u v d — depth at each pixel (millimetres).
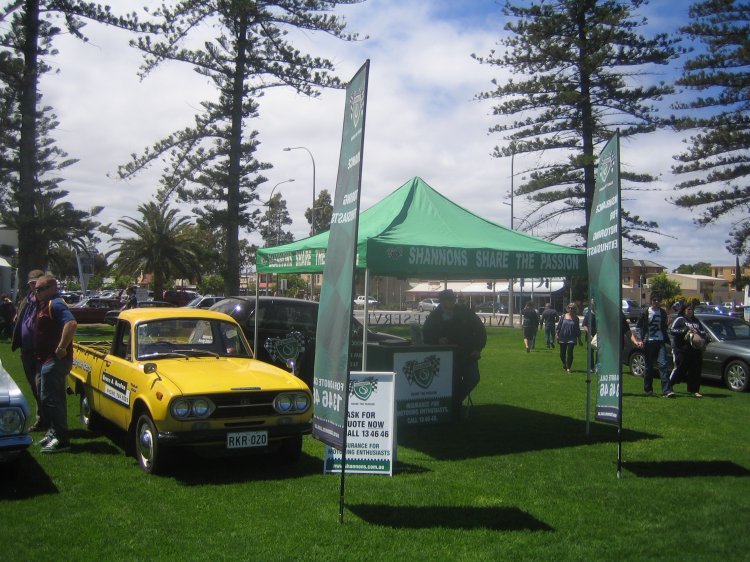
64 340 7148
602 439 8422
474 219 9609
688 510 5668
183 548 4711
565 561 4598
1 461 5879
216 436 6332
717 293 95188
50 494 5844
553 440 8344
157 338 7520
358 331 10242
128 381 7094
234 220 23781
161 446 6332
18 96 21391
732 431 8969
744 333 13930
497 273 8641
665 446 8047
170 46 22000
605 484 6418
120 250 45781
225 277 24609
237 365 7301
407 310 51094
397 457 7328
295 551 4695
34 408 9641
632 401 11562
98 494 5875
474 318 9359
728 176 27719
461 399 9266
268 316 10867
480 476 6660
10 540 4777
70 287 70125
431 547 4816
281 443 6891
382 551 4730
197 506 5617
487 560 4594
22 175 22062
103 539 4836
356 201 5379
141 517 5312
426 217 9109
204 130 23656
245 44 22750
